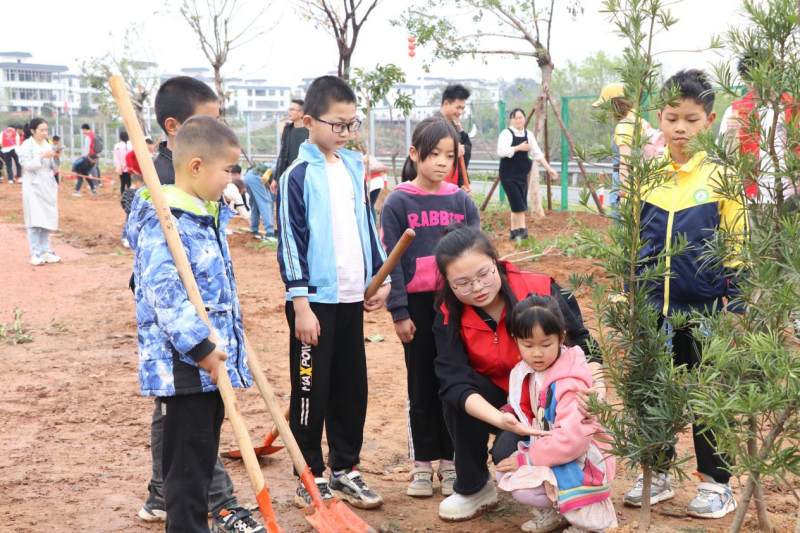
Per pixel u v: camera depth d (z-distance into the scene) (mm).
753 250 2639
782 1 2496
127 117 3072
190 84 3816
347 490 3963
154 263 3041
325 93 3725
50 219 11336
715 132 2826
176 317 2988
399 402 5625
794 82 2514
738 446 2498
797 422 2529
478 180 23391
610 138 3031
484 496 3828
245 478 4309
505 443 3633
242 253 12203
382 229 4164
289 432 3416
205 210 3283
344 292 3826
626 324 3049
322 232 3744
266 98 145500
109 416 5305
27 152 11086
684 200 3467
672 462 3059
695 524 3588
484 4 13695
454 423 3713
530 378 3514
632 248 2984
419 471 4137
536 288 3605
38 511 3857
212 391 3152
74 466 4457
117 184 27266
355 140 10742
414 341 4055
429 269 4035
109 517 3816
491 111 22656
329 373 3830
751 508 3773
